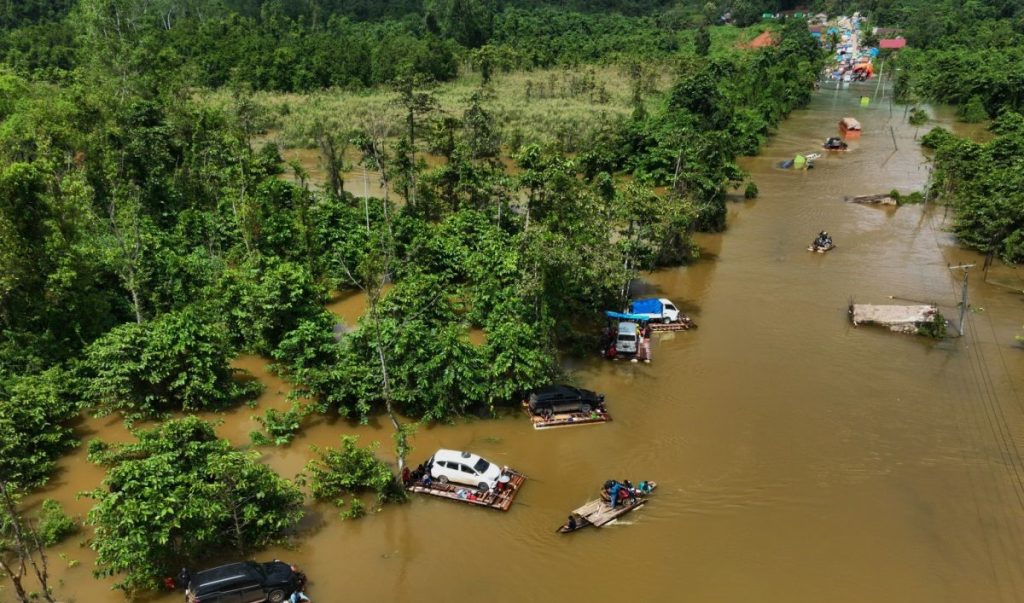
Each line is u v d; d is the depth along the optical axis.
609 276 38.00
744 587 22.27
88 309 34.06
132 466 21.89
